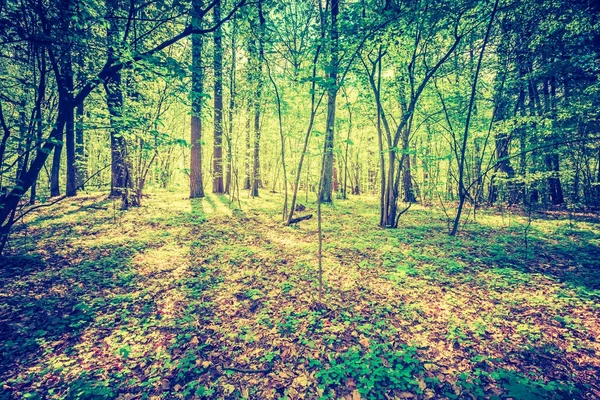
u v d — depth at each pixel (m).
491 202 17.80
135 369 3.57
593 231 10.28
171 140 5.84
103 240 8.86
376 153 26.59
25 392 3.12
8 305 4.91
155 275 6.50
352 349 3.85
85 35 4.98
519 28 10.84
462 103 12.17
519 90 13.31
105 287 5.83
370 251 8.27
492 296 5.42
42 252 7.58
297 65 10.64
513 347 3.88
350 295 5.57
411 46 10.34
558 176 12.30
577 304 5.02
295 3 11.67
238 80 14.10
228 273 6.69
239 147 17.34
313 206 17.09
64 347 3.96
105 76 5.86
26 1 4.41
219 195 20.47
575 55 10.38
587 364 3.52
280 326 4.50
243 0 5.60
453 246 8.71
